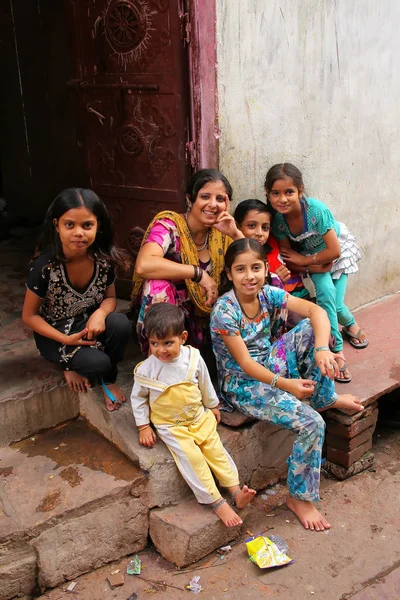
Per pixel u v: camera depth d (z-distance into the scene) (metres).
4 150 5.75
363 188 4.35
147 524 2.82
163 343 2.67
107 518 2.70
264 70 3.44
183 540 2.68
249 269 2.84
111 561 2.77
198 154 3.25
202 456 2.77
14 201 5.90
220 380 3.14
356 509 3.12
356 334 3.91
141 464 2.76
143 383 2.76
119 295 3.94
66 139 5.11
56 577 2.62
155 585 2.64
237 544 2.86
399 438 3.80
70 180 5.23
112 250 2.92
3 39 5.26
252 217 3.28
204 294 3.16
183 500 2.87
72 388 3.12
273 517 3.04
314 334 2.96
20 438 3.05
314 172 3.95
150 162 3.43
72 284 2.89
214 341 3.05
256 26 3.32
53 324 2.98
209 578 2.67
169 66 3.17
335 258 3.54
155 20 3.14
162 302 2.90
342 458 3.34
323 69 3.79
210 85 3.18
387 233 4.66
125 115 3.44
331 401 3.11
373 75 4.16
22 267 4.64
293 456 2.93
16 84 5.36
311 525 2.96
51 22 4.85
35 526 2.52
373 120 4.26
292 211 3.46
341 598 2.56
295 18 3.52
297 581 2.65
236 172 3.46
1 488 2.70
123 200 3.64
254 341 3.04
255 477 3.21
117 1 3.24
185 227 3.13
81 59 3.51
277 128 3.62
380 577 2.68
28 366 3.23
